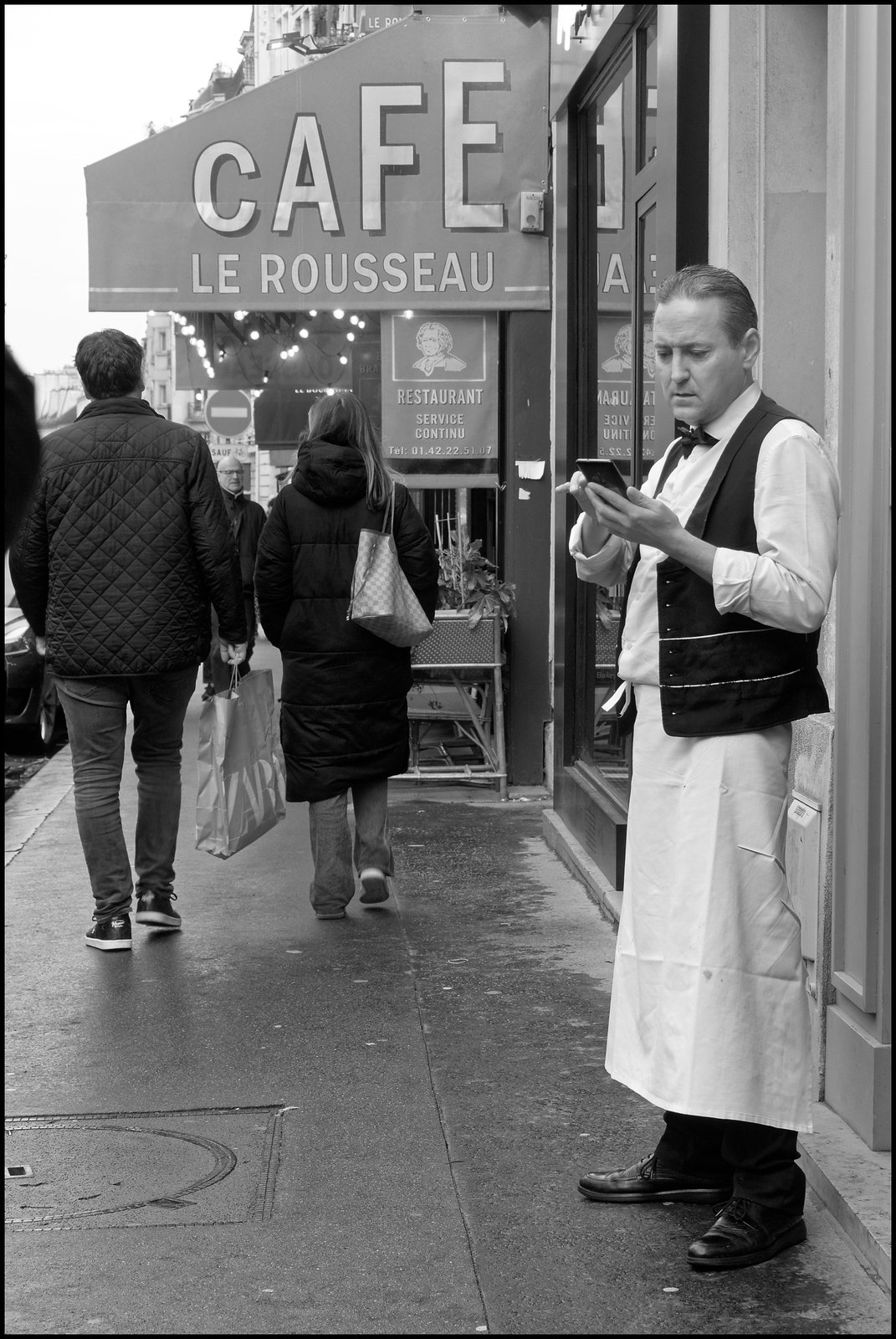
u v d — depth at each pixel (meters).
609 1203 3.29
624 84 6.17
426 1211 3.27
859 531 3.36
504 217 8.35
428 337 8.57
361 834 5.92
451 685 8.63
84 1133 3.75
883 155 3.23
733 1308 2.80
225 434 21.41
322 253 8.41
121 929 5.48
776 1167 3.02
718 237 4.53
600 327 6.73
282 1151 3.62
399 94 8.34
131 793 8.99
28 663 11.46
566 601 7.16
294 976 5.11
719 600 2.83
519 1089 4.02
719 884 2.93
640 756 3.11
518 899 6.16
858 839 3.38
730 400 3.01
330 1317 2.79
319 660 5.71
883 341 3.24
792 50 4.31
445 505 10.80
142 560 5.32
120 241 8.41
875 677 3.26
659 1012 3.02
